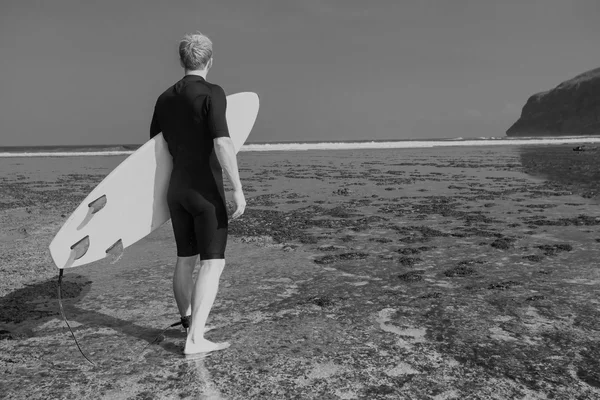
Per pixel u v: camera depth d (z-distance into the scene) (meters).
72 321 4.01
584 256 5.88
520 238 6.99
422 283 4.93
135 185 3.41
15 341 3.60
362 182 15.88
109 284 5.07
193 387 2.86
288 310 4.18
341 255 6.14
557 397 2.72
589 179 15.27
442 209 9.86
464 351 3.32
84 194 13.77
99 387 2.88
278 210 10.19
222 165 3.21
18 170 24.47
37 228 8.58
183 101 3.24
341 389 2.82
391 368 3.08
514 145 55.22
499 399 2.70
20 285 5.07
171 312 4.20
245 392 2.79
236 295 4.62
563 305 4.18
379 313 4.08
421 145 58.88
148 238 7.55
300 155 37.19
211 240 3.32
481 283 4.88
